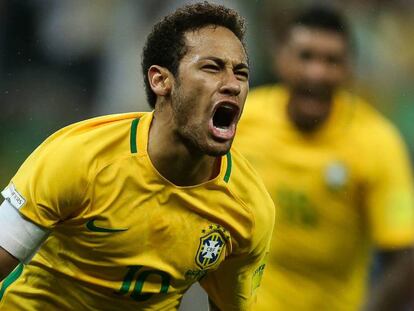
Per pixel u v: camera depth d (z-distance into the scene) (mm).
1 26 37000
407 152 35688
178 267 15844
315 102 23406
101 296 16047
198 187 15430
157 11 36656
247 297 16969
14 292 16516
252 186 15875
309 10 23953
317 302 23719
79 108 37062
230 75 14789
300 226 23547
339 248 23641
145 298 16109
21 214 15125
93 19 37344
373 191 23547
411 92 36188
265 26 35781
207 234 15703
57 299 16266
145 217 15320
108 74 36969
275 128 23656
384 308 23719
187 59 14891
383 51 36250
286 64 23672
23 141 36625
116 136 15234
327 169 23406
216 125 15266
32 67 37188
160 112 15250
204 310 30500
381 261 23906
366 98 35750
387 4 36406
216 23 15094
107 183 15094
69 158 14945
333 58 23484
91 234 15375
